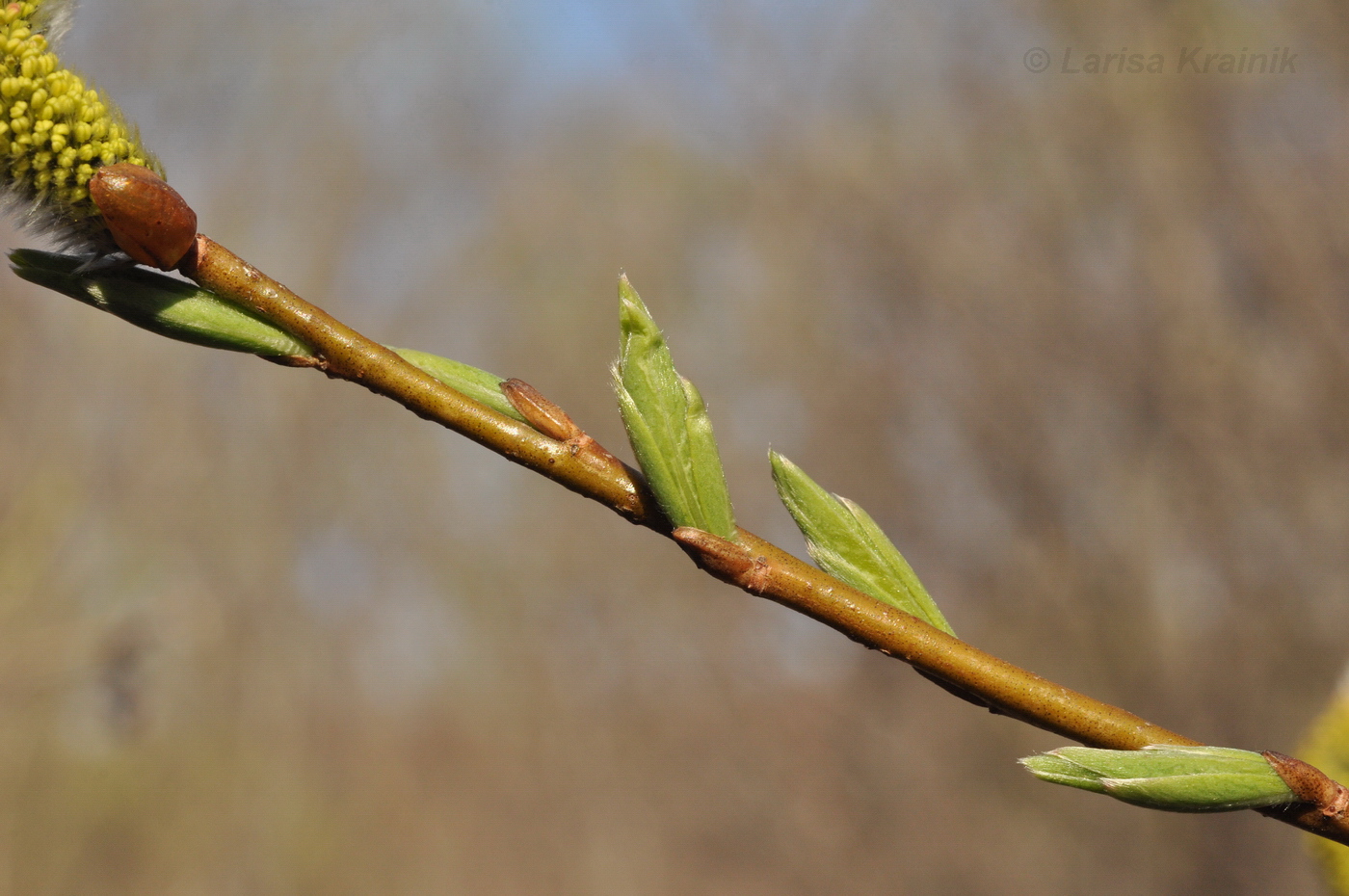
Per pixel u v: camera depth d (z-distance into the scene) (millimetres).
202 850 2707
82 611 2197
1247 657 2176
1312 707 2111
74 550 2146
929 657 355
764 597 356
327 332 355
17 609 2064
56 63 348
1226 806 348
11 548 2059
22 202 350
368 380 357
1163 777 348
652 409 354
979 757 2547
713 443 355
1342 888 398
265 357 356
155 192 349
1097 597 2336
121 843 2424
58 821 2252
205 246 354
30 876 2213
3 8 348
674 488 355
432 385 357
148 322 354
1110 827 2316
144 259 352
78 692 2234
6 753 2152
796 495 359
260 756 2965
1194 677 2225
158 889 2473
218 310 354
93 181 348
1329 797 347
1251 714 2162
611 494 358
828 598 356
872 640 356
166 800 2549
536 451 357
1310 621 2129
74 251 354
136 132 353
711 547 355
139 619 2387
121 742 2363
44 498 2111
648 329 354
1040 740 2469
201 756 2734
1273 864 2078
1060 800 2402
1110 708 354
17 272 354
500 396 359
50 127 348
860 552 358
